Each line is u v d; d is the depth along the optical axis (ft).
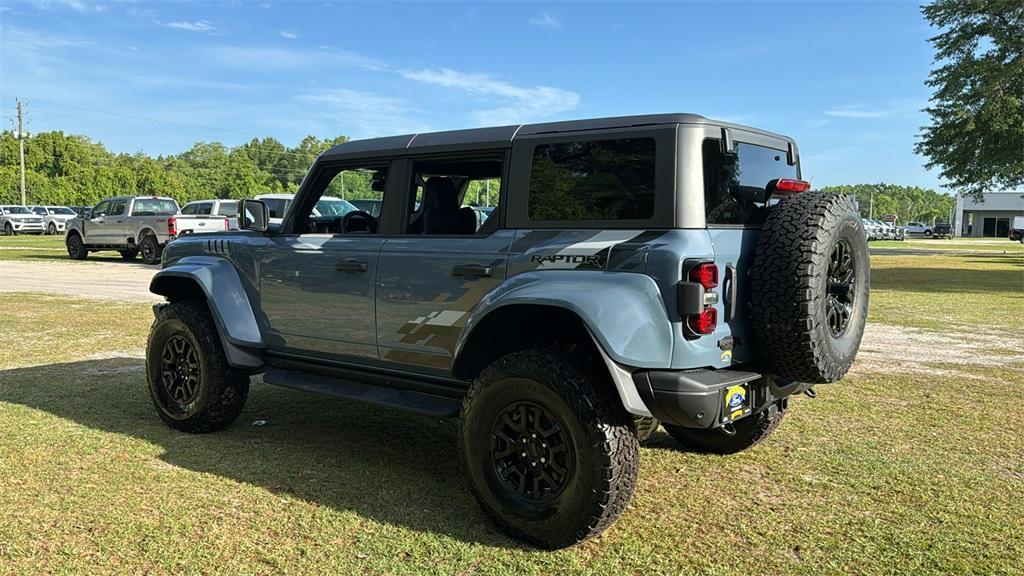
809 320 10.80
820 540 11.59
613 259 11.07
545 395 11.00
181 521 11.94
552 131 12.34
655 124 11.31
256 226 15.93
